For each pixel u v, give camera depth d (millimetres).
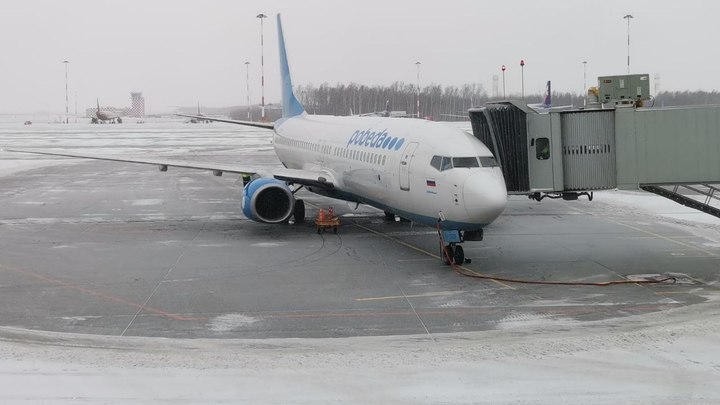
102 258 21844
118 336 14273
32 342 13820
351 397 11008
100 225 28266
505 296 17359
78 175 49688
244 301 16953
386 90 173875
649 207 32656
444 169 19844
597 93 23391
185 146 76312
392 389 11312
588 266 20547
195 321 15359
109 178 47594
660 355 12812
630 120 20422
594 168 20922
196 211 32281
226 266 20703
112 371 12117
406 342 13828
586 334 14250
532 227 27328
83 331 14633
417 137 21859
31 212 31828
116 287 18281
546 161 20938
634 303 16656
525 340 13875
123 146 76375
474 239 20969
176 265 20859
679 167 20438
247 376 11883
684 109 20219
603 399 10898
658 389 11258
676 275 19359
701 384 11445
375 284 18547
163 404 10750
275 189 26422
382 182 23156
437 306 16469
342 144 27516
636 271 19875
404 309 16234
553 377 11789
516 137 21016
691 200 21703
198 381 11656
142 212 31969
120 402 10812
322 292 17766
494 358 12742
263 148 73000
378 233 26125
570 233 25969
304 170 32188
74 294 17594
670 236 25172
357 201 27266
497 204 18781
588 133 20812
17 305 16594
